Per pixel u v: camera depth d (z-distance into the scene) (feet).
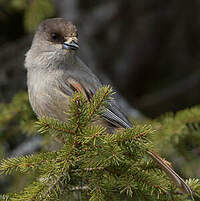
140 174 26.78
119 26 52.34
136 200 27.66
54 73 33.30
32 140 39.99
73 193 28.43
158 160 28.19
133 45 52.65
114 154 25.31
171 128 34.86
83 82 33.50
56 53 33.09
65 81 33.22
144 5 51.85
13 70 45.06
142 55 53.06
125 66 52.70
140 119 41.29
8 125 38.55
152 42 52.47
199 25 51.06
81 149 25.88
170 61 52.29
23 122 37.14
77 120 25.14
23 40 46.03
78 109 24.93
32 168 25.84
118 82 52.65
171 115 36.29
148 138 25.73
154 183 26.45
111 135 25.76
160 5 51.80
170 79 51.80
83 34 48.73
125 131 25.84
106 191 27.09
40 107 33.53
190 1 51.06
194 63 51.47
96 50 51.67
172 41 52.06
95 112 25.57
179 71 51.75
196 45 51.52
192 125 35.65
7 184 38.14
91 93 33.40
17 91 44.39
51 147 34.96
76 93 25.36
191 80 50.72
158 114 49.90
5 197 26.45
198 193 27.94
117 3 51.57
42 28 33.96
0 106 38.37
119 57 52.80
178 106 50.34
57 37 33.24
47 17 40.70
